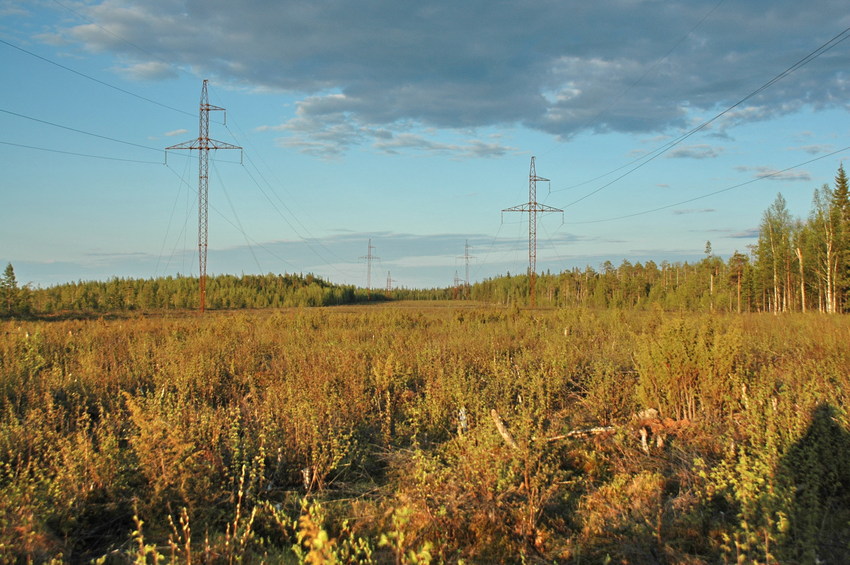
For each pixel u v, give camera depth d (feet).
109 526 17.12
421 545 14.47
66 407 28.32
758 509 14.93
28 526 14.26
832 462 17.47
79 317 122.62
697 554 14.21
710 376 25.26
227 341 51.08
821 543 13.61
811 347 41.32
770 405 20.98
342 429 23.91
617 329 59.36
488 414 24.44
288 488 20.21
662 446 22.22
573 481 19.49
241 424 24.57
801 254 167.73
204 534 16.02
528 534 15.85
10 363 35.22
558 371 33.50
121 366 37.40
